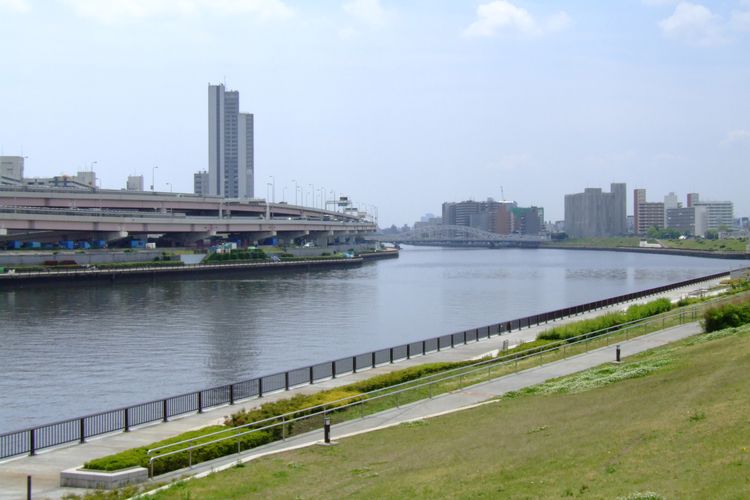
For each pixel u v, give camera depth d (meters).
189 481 30.94
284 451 35.91
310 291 154.12
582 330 71.19
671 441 27.36
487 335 78.50
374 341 90.50
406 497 26.64
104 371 71.06
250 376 69.19
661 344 60.84
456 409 44.09
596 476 25.05
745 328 57.41
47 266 156.75
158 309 118.88
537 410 40.22
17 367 72.88
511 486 25.84
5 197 180.88
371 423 41.75
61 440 42.34
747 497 20.47
